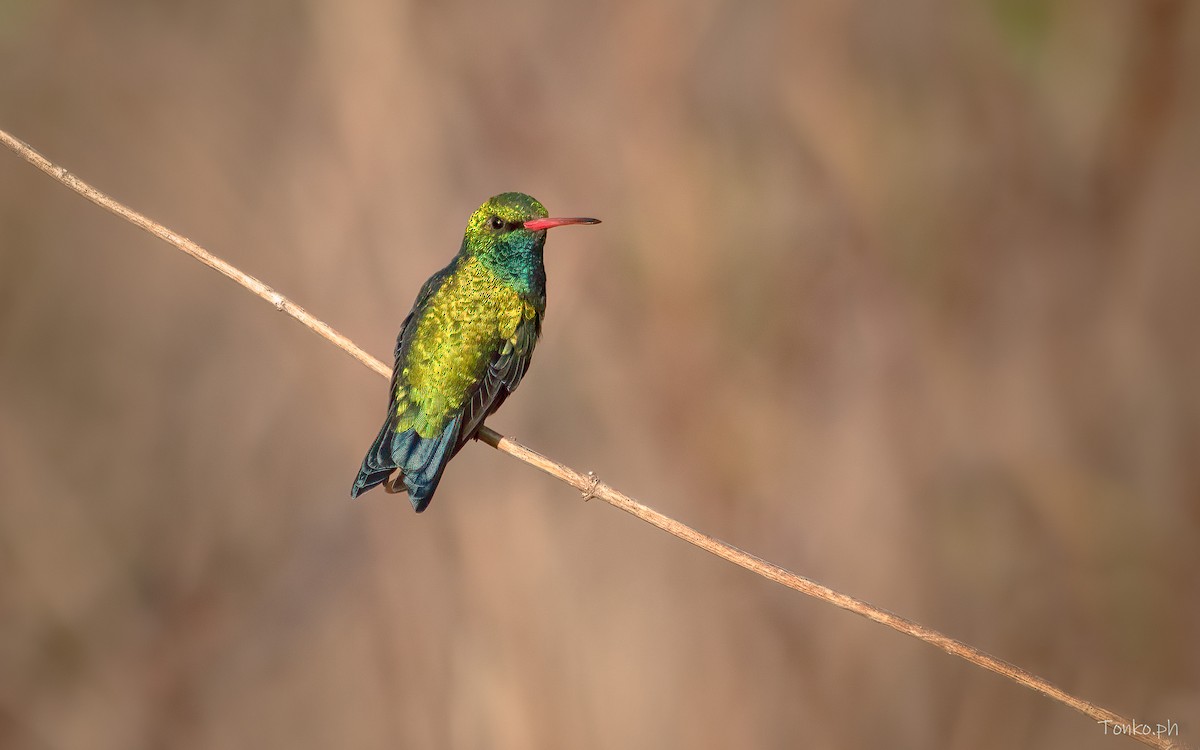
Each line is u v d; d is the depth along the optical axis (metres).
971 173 15.19
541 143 14.83
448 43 15.02
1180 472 13.95
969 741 13.05
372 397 14.16
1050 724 13.01
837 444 14.00
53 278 16.28
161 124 16.47
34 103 16.67
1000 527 13.77
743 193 14.67
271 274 15.21
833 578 13.50
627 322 14.23
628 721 12.59
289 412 14.88
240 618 14.34
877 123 15.16
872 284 14.67
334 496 14.32
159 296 16.05
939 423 14.17
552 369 14.01
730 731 12.81
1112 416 14.35
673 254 14.30
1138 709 12.43
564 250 14.45
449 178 14.71
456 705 12.77
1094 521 13.72
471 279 9.09
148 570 15.02
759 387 14.12
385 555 13.50
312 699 13.70
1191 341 14.56
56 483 15.41
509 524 13.20
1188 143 14.99
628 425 13.80
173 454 15.30
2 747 14.11
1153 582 13.46
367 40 14.69
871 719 13.05
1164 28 15.00
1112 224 15.09
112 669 14.41
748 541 13.58
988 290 14.94
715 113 15.12
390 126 14.58
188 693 14.23
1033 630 13.38
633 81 15.05
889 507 13.75
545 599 12.97
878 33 15.38
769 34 15.28
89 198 8.20
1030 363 14.57
